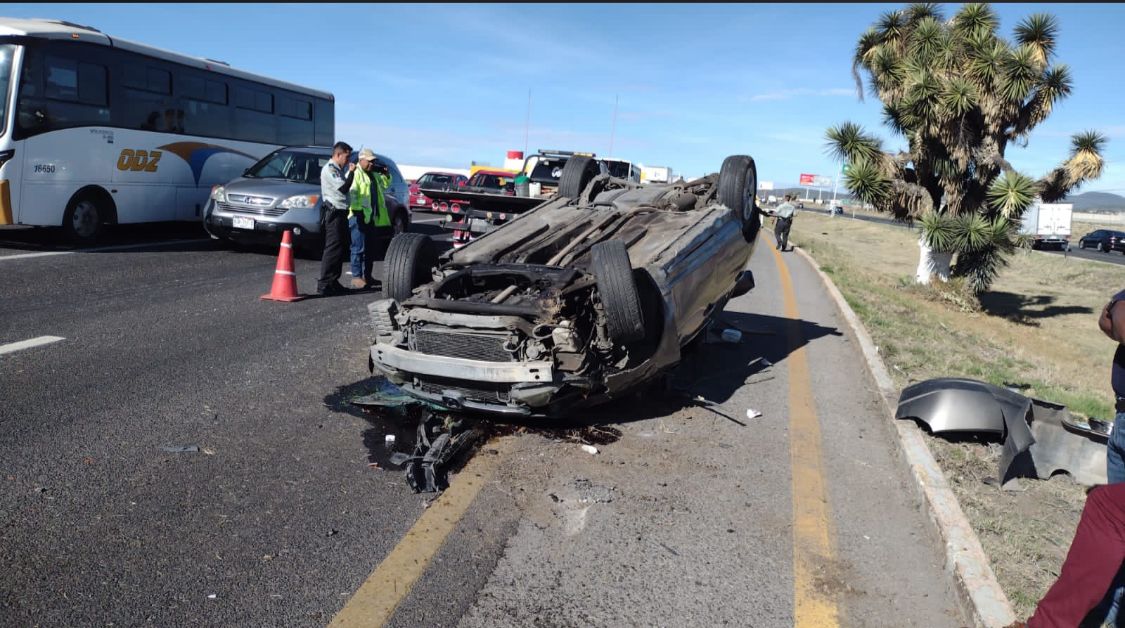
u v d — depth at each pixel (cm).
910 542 408
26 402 509
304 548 362
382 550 365
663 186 828
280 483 429
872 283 1681
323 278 973
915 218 1558
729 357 816
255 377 612
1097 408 728
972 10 1466
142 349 657
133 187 1279
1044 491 472
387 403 567
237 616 306
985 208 1512
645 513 423
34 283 873
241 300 890
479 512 411
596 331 515
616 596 340
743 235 757
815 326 1030
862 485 484
